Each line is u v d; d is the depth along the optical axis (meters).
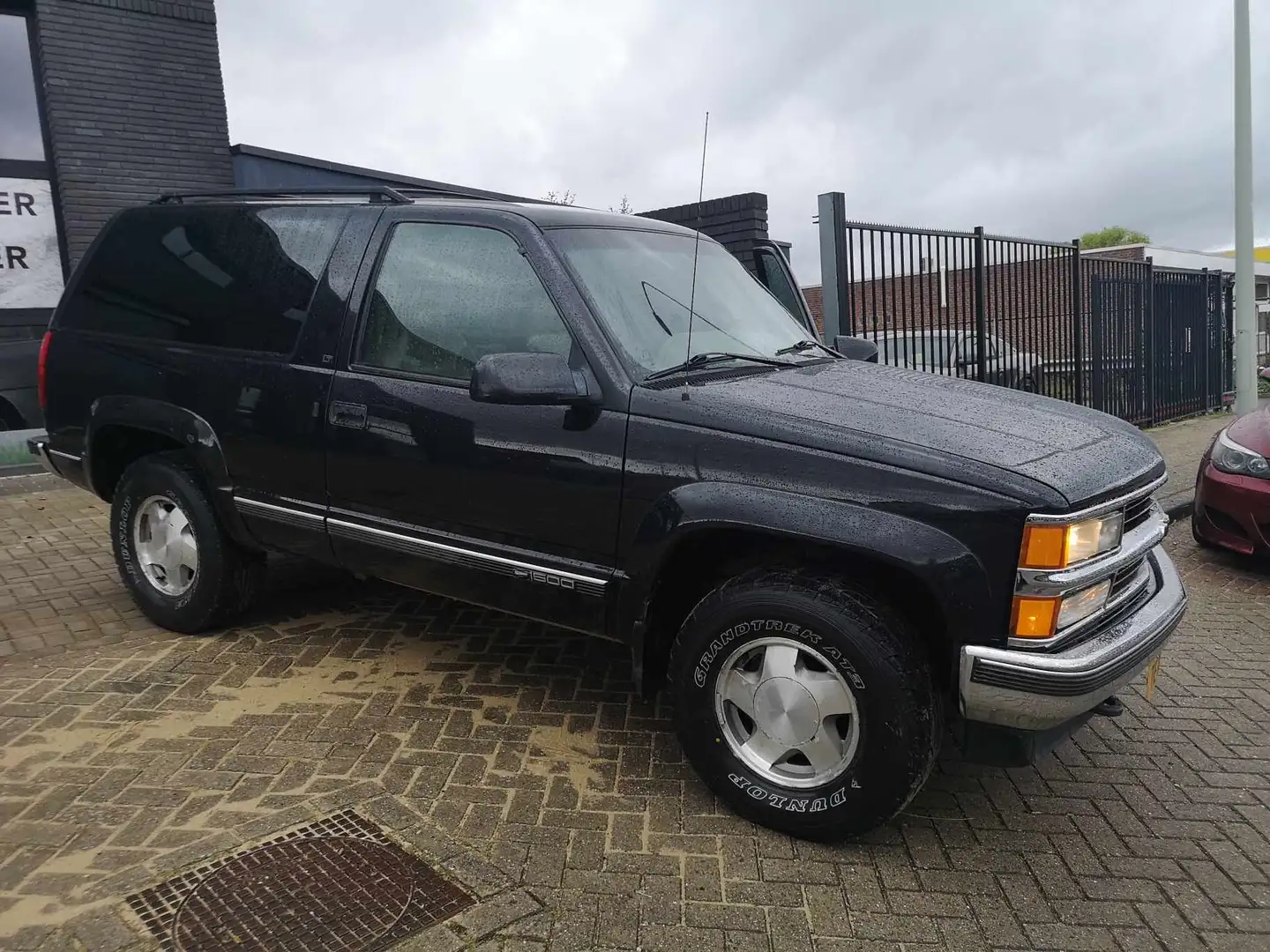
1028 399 3.46
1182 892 2.69
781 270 6.28
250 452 3.84
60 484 7.32
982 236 8.81
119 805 2.91
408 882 2.57
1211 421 13.59
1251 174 10.08
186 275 4.16
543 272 3.24
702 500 2.82
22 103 8.16
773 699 2.84
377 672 3.98
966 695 2.62
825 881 2.69
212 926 2.36
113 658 4.05
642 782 3.18
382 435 3.46
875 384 3.37
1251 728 3.78
